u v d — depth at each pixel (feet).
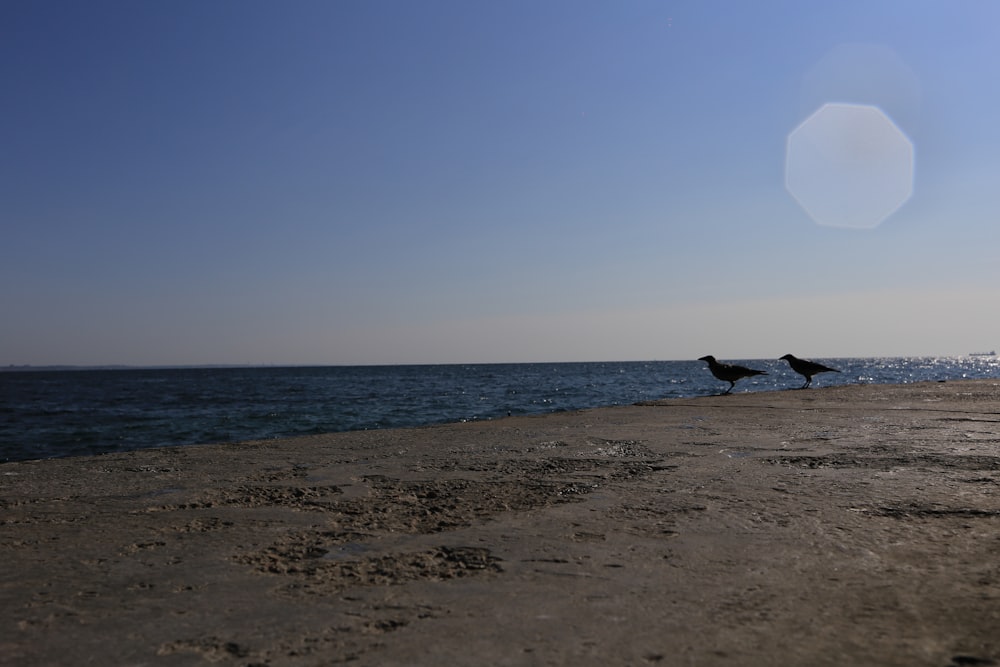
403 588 6.98
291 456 16.51
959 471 12.90
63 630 5.95
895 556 7.78
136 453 17.61
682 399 35.19
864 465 13.73
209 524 9.83
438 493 11.74
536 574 7.36
